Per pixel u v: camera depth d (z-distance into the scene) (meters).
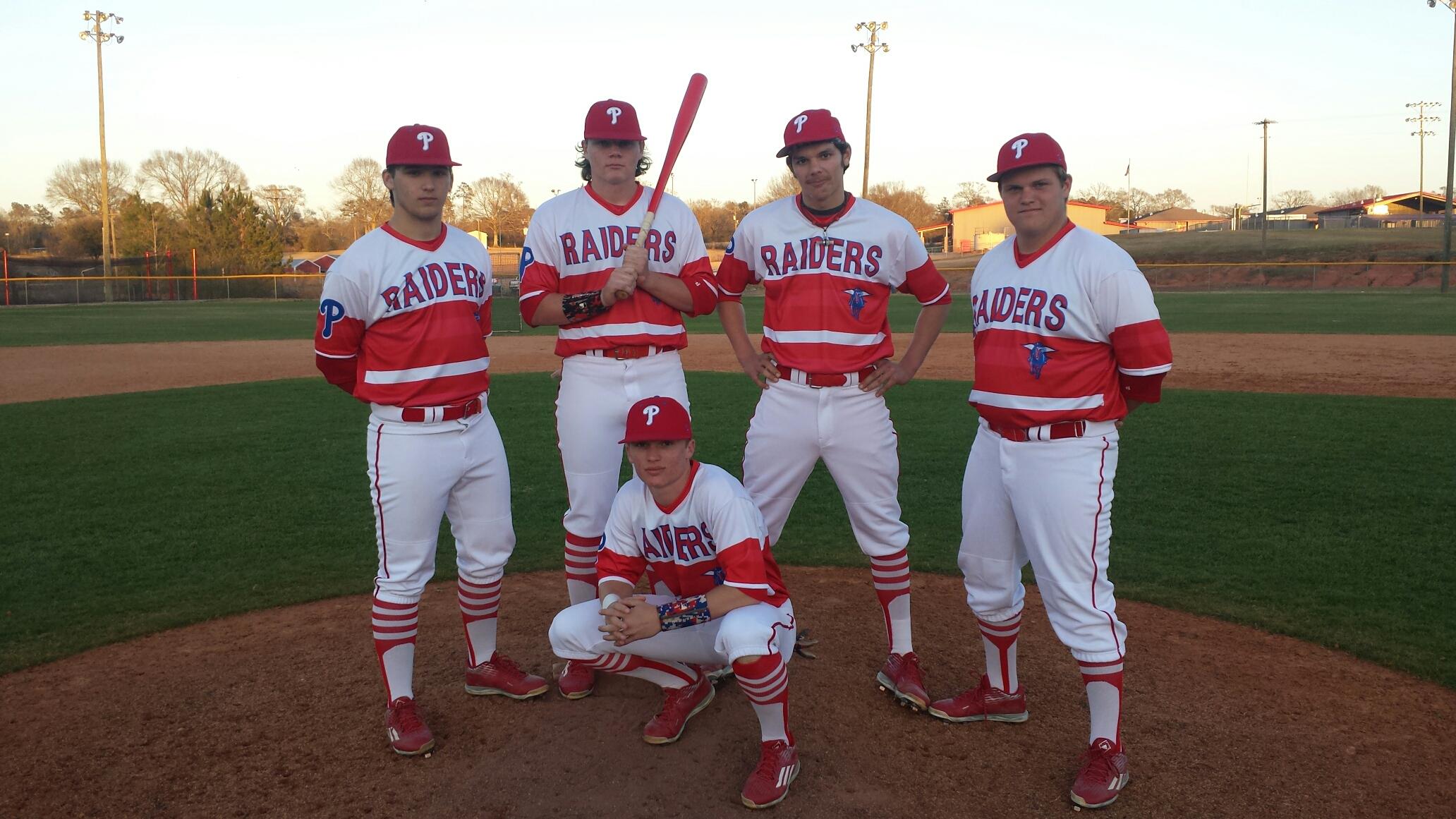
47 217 89.00
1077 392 2.85
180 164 68.38
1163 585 4.71
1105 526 2.91
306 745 3.16
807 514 6.21
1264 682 3.62
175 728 3.29
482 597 3.49
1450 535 5.40
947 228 75.00
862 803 2.81
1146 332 2.75
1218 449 7.75
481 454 3.35
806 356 3.54
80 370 14.55
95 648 4.04
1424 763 3.01
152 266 46.81
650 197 3.63
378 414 3.21
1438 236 48.97
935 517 6.04
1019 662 3.85
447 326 3.18
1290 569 4.89
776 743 2.89
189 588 4.79
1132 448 7.84
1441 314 23.00
